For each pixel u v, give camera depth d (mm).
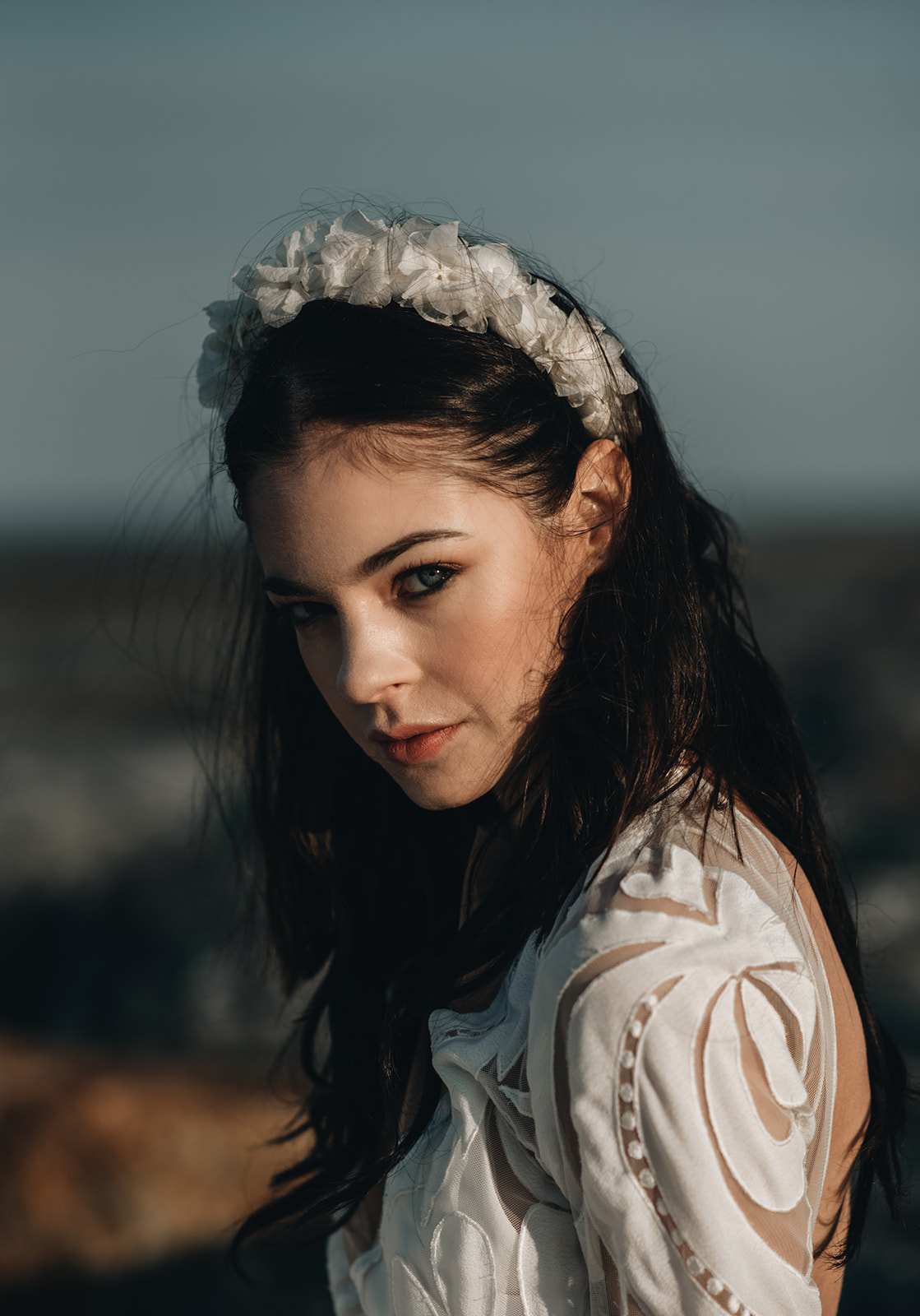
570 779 1170
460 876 1660
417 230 1230
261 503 1161
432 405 1111
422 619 1143
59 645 21125
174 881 6570
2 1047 3885
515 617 1157
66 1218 3342
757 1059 929
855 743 8688
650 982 918
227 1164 3477
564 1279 1058
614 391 1301
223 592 1973
